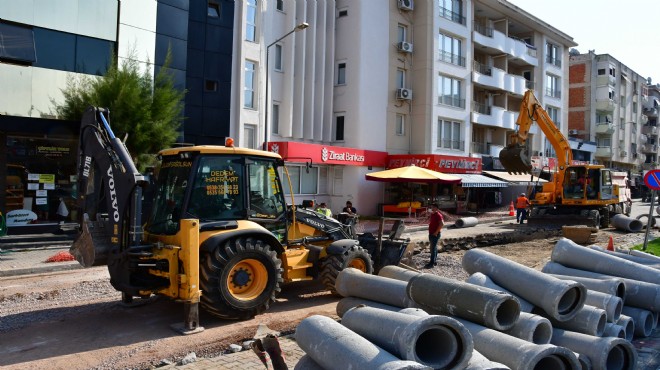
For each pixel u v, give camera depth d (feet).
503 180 104.47
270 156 26.32
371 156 91.04
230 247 22.89
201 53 70.74
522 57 126.72
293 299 28.55
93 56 55.98
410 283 19.31
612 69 183.52
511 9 119.34
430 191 99.60
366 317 15.76
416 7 100.37
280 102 83.20
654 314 23.36
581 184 72.33
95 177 23.94
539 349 14.74
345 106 91.45
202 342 20.22
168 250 22.06
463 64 108.37
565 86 145.79
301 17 83.76
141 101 50.88
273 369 16.40
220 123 72.59
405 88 98.22
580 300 18.93
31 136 52.80
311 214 30.04
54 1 53.06
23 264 39.04
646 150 222.07
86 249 23.18
